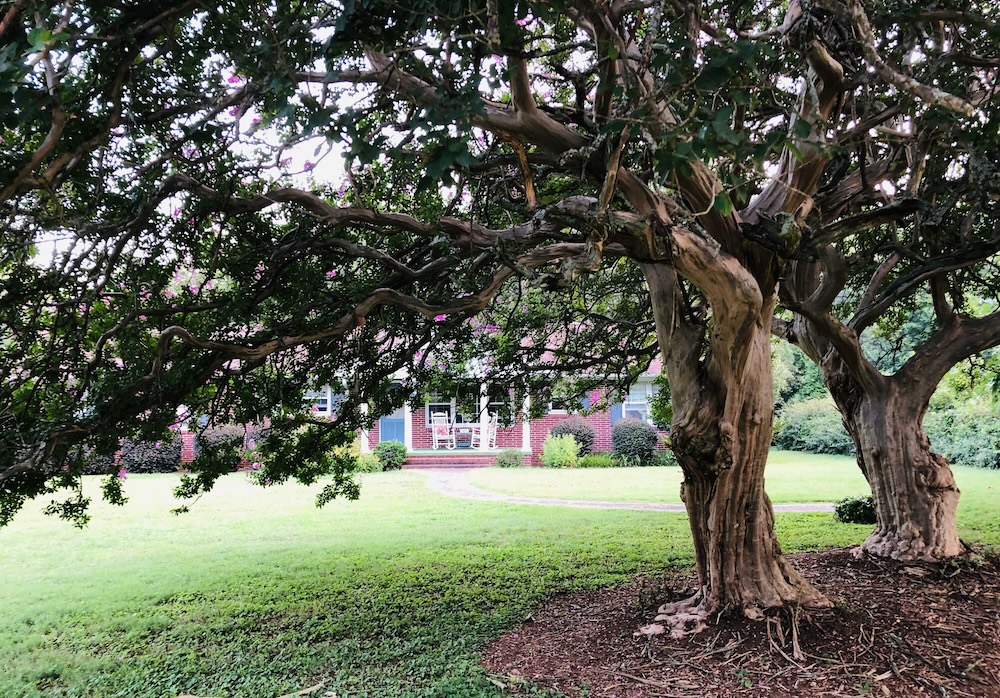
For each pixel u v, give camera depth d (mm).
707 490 4711
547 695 3961
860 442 6883
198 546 9578
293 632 5648
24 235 3512
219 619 6113
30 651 5414
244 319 4363
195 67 2965
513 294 7539
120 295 4223
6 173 2209
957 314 6695
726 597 4766
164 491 16031
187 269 5004
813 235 3516
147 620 6129
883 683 3881
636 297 8047
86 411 4137
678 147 1922
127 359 4059
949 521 6391
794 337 7578
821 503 12375
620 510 11906
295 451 5871
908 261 6996
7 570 8273
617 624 5129
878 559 6484
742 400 4477
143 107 3096
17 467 3131
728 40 2150
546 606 6008
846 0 2281
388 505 13164
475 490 15336
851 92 3799
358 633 5535
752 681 3967
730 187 2580
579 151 2869
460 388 7039
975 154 3252
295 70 2430
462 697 3982
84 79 3004
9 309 3801
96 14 2334
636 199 3266
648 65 2355
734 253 3713
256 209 4086
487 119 3088
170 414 3799
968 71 3518
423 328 5480
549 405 10141
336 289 4895
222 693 4406
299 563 8297
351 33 2307
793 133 2008
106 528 11148
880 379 6633
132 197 3680
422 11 2170
